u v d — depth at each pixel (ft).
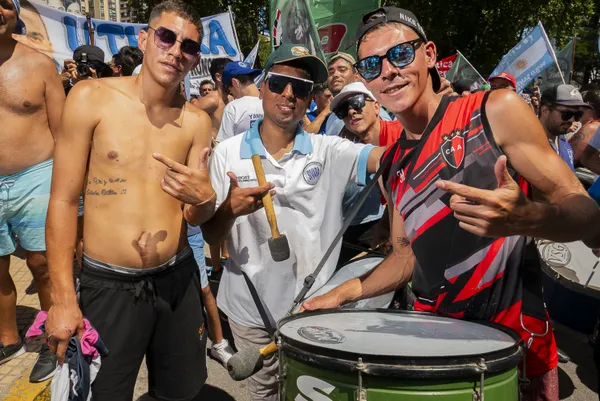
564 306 11.82
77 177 7.20
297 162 8.02
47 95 10.68
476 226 4.82
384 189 7.13
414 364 4.59
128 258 7.35
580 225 5.23
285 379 5.51
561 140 16.99
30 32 24.76
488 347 5.15
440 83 6.69
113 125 7.22
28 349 11.93
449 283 6.31
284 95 7.80
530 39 23.24
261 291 8.18
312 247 8.09
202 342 8.32
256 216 8.00
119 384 7.50
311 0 20.65
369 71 6.37
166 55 7.08
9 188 10.60
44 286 11.44
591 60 77.20
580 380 12.46
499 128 5.77
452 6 56.44
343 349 5.10
